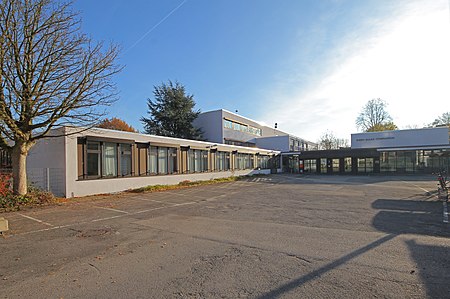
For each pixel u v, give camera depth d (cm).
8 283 417
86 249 582
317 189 1820
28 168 1677
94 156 1633
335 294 363
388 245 570
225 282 407
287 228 738
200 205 1191
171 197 1485
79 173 1538
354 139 4284
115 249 579
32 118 1228
